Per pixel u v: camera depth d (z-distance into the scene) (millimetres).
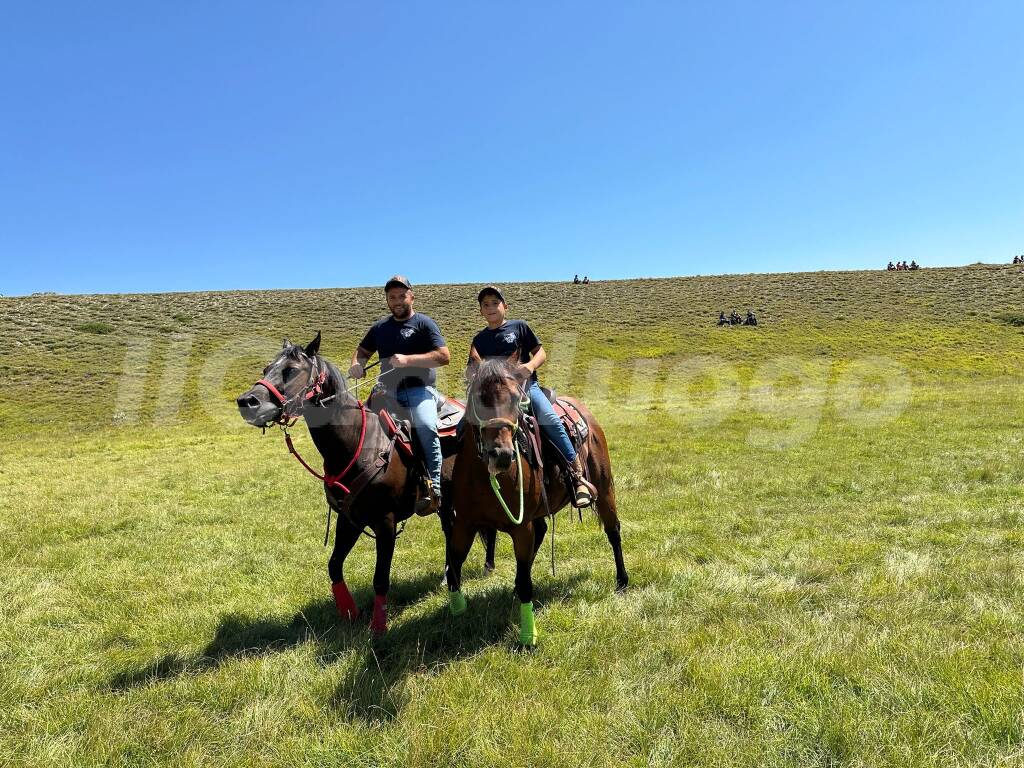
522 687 3570
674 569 5555
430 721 3197
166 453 15367
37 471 13172
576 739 3029
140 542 7406
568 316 40719
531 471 4285
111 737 3172
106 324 34906
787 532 6855
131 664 4125
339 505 4594
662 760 2863
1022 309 38125
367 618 4820
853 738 2896
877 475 9711
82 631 4723
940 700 3125
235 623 4797
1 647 4422
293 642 4434
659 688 3432
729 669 3531
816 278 55188
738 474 10242
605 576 5535
